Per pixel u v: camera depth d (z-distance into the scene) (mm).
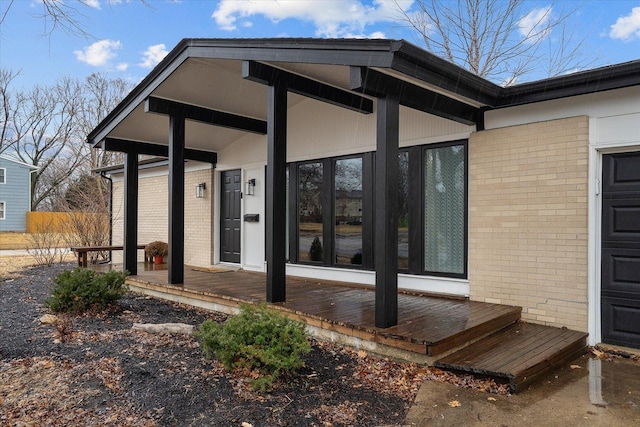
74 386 3545
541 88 4941
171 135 7180
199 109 7418
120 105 7441
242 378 3643
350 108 6438
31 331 5215
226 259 9820
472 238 5758
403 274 6504
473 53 13125
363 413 3137
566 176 4996
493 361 3855
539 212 5188
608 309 4852
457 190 6051
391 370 3936
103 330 5254
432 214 6285
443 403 3311
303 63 4793
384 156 4344
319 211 7684
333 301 5621
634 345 4691
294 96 7602
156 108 6945
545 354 4047
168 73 6164
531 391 3555
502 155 5484
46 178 29109
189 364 4020
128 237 8461
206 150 9727
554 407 3252
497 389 3553
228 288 6742
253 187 9086
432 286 6191
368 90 4195
